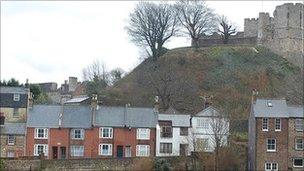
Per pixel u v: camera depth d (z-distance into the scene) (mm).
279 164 98875
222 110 112750
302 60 159500
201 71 150250
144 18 164750
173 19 165875
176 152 106312
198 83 145250
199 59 155250
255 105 101000
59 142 104875
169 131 107062
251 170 100250
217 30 170250
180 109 134375
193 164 94875
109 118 106875
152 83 146750
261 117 99188
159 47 163000
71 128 105188
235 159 97875
